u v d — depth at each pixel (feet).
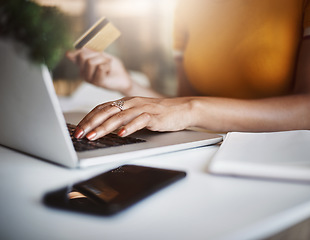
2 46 1.07
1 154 1.63
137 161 1.51
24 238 0.74
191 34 4.70
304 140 1.52
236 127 2.32
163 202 0.98
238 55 4.19
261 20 3.94
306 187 1.11
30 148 1.51
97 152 1.46
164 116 2.08
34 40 1.00
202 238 0.74
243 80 4.21
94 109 1.99
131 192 1.02
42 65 1.05
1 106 1.40
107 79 4.45
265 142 1.53
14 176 1.27
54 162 1.43
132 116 1.94
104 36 2.60
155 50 7.52
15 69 1.14
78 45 2.53
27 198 1.01
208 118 2.26
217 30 4.40
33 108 1.24
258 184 1.14
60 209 0.90
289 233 1.04
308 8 3.22
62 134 1.24
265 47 3.93
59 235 0.76
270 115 2.36
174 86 7.30
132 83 4.74
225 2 4.28
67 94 7.11
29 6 0.98
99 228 0.80
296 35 3.67
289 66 3.80
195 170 1.34
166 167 1.40
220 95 4.54
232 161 1.25
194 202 0.98
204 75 4.64
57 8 1.04
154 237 0.75
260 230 0.81
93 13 7.71
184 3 4.74
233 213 0.89
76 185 1.08
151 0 7.42
